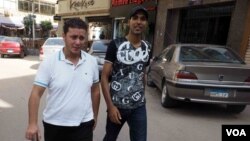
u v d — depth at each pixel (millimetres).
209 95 5551
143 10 2865
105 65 2971
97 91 2662
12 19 39094
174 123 5477
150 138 4637
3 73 11250
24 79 9930
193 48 6602
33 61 16953
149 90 8602
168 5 15352
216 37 12766
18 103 6496
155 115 5957
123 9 19656
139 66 2977
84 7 25953
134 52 2922
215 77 5539
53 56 2359
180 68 5688
